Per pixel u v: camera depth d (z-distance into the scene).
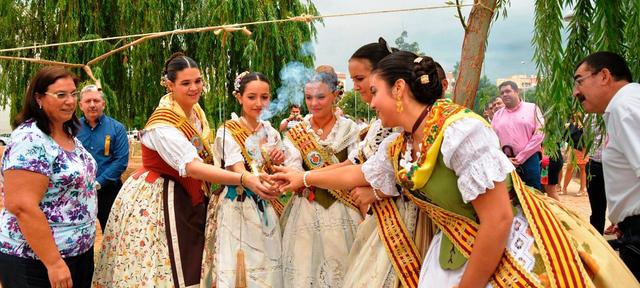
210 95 6.14
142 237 3.03
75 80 2.75
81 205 2.82
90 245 2.90
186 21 8.77
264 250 3.14
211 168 2.91
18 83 8.77
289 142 3.28
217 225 3.12
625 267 2.14
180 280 3.02
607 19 2.96
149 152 3.12
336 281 3.11
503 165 1.91
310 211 3.19
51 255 2.61
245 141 3.20
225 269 3.01
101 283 3.19
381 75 2.17
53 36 8.77
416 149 2.20
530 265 2.00
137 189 3.12
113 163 4.86
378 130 2.81
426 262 2.30
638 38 2.84
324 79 3.18
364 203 2.63
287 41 8.35
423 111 2.14
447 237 2.20
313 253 3.16
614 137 2.57
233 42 8.12
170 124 3.01
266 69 8.09
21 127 2.64
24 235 2.57
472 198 1.93
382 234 2.51
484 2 2.71
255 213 3.14
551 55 3.13
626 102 2.51
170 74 3.07
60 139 2.75
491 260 1.96
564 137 3.42
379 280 2.50
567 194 9.85
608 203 2.74
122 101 8.89
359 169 2.66
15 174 2.56
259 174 2.87
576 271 1.97
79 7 8.52
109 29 8.77
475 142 1.93
